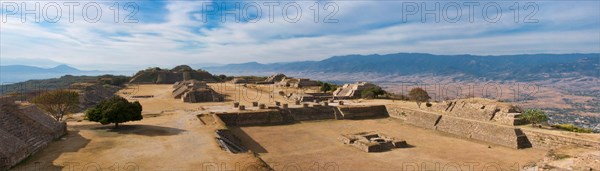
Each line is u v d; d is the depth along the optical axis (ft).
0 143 121.49
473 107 242.58
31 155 136.26
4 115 143.43
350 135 210.79
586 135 176.65
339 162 165.17
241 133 231.71
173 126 206.59
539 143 186.09
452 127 232.32
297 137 220.23
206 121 234.99
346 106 303.89
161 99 378.12
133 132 184.55
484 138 207.41
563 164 132.46
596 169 119.65
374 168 155.84
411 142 206.49
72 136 172.35
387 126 258.78
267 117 269.03
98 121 192.75
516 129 195.42
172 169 122.52
